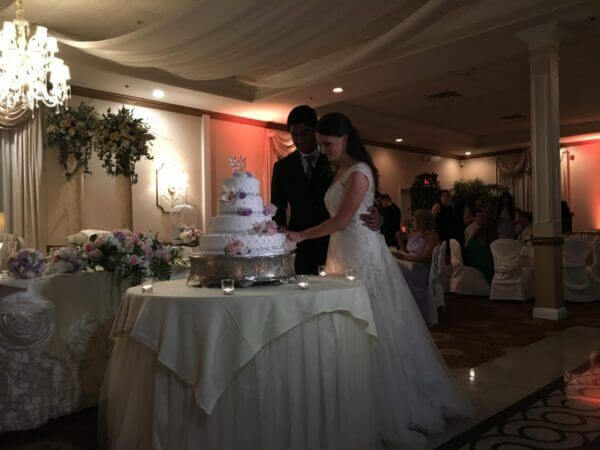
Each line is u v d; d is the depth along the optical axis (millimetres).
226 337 2170
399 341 2914
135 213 9016
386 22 6828
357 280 2719
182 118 9703
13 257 3373
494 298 8266
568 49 7785
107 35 7184
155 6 6328
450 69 7801
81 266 3611
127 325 2379
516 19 6203
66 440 2984
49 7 6277
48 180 7754
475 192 15148
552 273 6660
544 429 2971
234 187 2711
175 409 2191
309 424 2271
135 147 6891
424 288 6055
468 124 13641
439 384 3066
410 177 15289
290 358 2256
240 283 2523
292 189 3686
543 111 6633
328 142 2949
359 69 7598
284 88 8805
